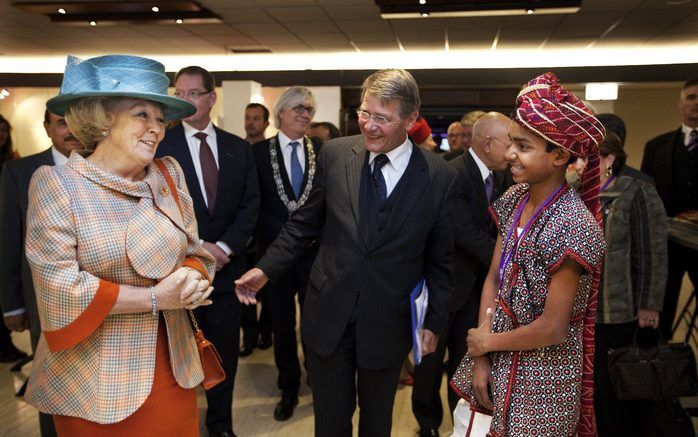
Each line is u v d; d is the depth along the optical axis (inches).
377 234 67.4
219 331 98.6
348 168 70.4
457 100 378.9
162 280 50.4
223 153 98.0
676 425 86.4
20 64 412.8
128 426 50.9
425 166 69.6
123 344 49.8
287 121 115.8
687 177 135.9
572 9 223.0
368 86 65.1
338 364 70.4
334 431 72.2
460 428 60.5
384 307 68.0
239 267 100.4
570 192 52.1
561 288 49.4
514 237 54.4
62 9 246.8
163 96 49.8
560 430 52.0
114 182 49.6
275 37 300.0
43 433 88.6
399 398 124.0
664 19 253.3
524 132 50.2
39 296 47.4
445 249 71.1
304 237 76.2
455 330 100.7
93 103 49.4
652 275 84.4
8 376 131.0
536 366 52.0
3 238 86.2
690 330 125.7
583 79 339.3
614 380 83.1
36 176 49.1
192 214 58.7
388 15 233.6
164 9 246.2
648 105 395.2
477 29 275.6
